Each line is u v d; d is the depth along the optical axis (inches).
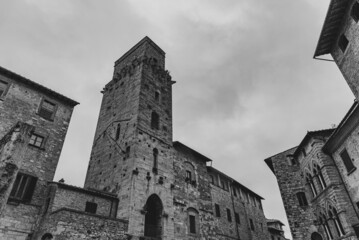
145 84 1226.6
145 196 892.0
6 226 646.5
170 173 1055.0
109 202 847.1
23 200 703.7
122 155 999.6
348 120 772.0
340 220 818.2
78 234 642.2
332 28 766.5
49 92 911.0
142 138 1026.7
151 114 1160.2
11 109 800.3
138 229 803.4
